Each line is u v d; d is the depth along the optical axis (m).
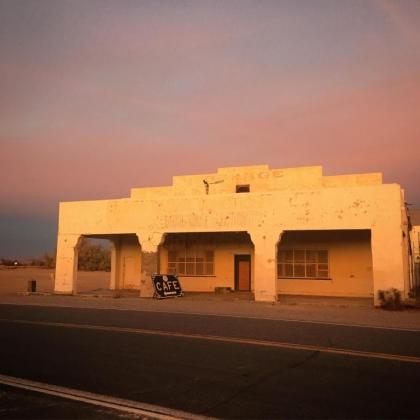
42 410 5.88
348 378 7.27
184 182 26.94
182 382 7.12
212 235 27.42
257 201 21.41
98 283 36.62
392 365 8.12
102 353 9.28
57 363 8.44
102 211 24.81
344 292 24.12
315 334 11.55
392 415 5.57
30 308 18.14
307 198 20.44
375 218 19.12
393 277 18.52
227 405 6.00
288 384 6.96
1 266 67.88
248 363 8.34
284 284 25.34
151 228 23.58
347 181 23.86
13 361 8.62
